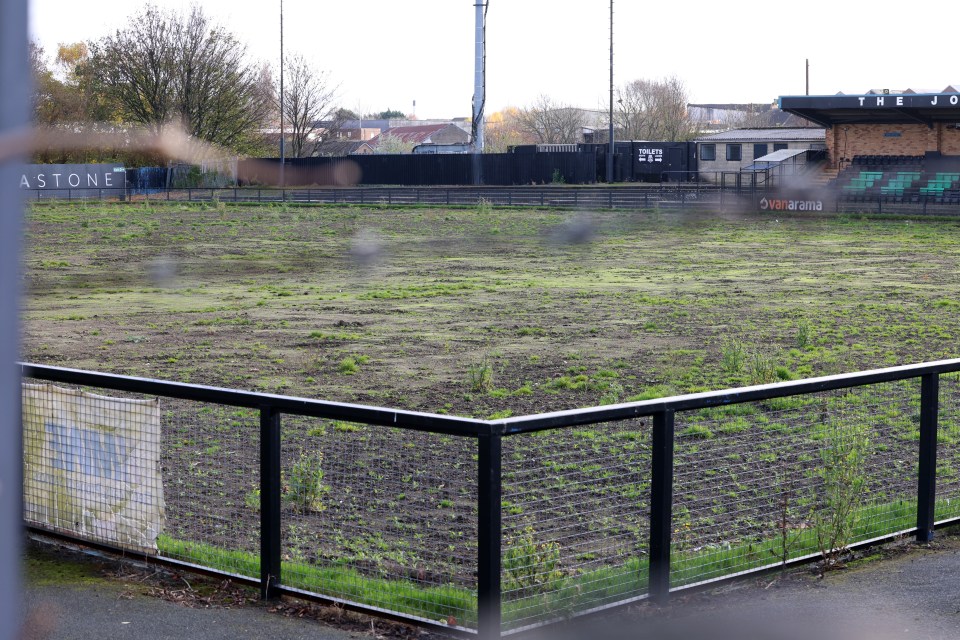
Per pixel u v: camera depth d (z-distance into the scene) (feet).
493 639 14.80
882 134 199.93
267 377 48.34
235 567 18.34
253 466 27.09
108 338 60.64
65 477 19.81
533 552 17.65
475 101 233.35
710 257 112.37
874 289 84.28
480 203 180.86
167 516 22.63
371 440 28.25
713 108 446.19
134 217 166.91
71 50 164.96
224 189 204.64
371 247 124.36
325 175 238.27
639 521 23.97
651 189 207.31
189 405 34.40
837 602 17.20
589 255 115.65
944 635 15.64
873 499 23.11
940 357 52.44
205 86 195.31
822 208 167.43
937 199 171.22
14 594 5.06
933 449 20.70
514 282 90.79
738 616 16.51
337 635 15.67
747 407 33.17
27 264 103.81
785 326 64.59
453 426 14.84
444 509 24.41
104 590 17.47
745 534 21.86
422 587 17.99
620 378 47.85
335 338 60.64
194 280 92.79
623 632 15.81
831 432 25.22
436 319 68.85
